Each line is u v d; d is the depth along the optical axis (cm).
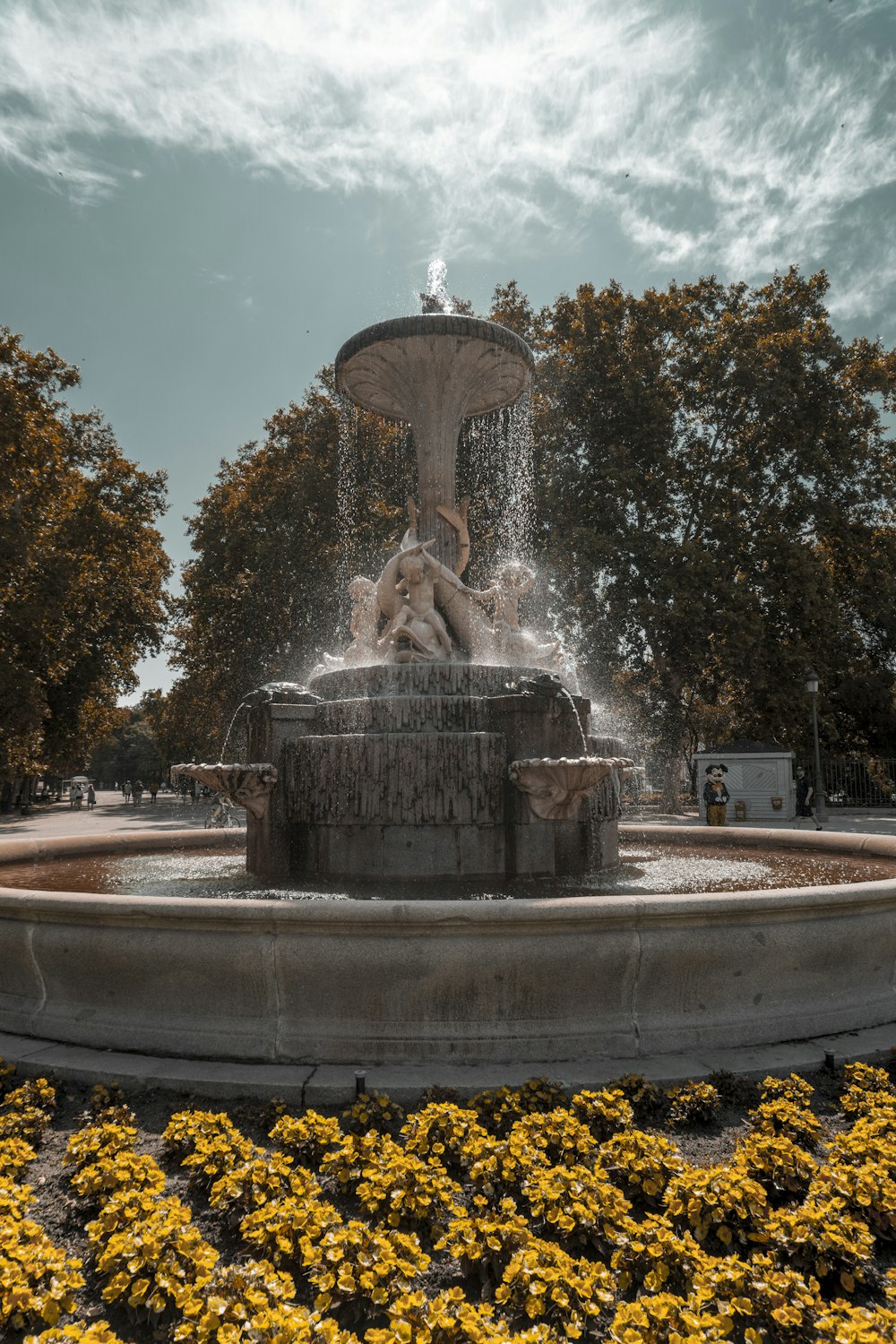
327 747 693
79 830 2852
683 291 3316
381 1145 332
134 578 3759
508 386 1080
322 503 3139
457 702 723
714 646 2923
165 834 1067
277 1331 220
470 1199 321
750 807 2852
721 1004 459
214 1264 271
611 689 3180
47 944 469
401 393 1032
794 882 700
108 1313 261
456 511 1008
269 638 3341
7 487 2473
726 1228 282
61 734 3731
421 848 668
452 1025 433
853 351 3306
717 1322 222
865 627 4078
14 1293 236
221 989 443
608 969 438
